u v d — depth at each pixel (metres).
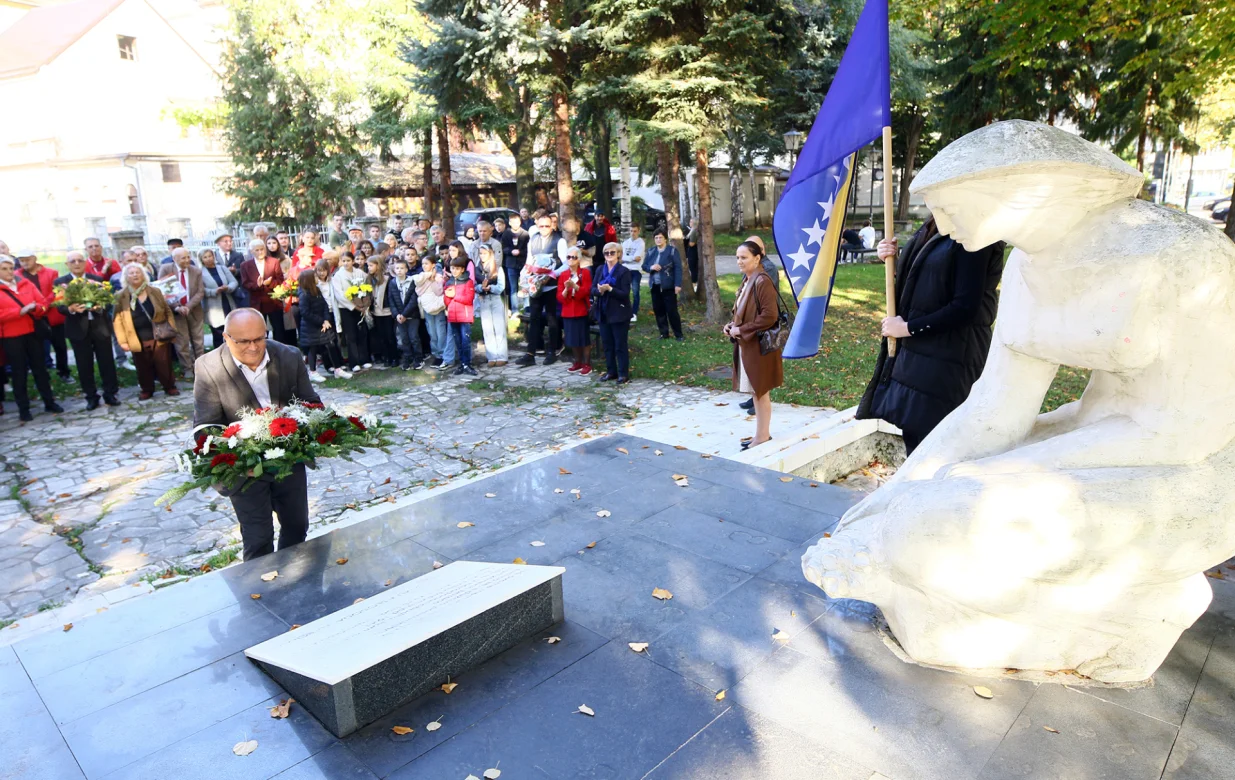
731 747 2.46
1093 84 21.20
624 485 4.65
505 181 31.00
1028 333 2.58
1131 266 2.25
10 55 32.19
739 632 3.09
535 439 7.91
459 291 10.71
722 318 13.84
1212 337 2.26
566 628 3.16
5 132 32.50
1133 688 2.65
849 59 4.08
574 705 2.69
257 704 2.74
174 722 2.65
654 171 24.02
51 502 6.64
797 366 10.21
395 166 29.44
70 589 5.09
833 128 4.22
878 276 18.70
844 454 6.30
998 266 4.00
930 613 2.73
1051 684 2.69
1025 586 2.51
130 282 9.77
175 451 7.98
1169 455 2.35
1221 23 7.95
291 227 22.77
